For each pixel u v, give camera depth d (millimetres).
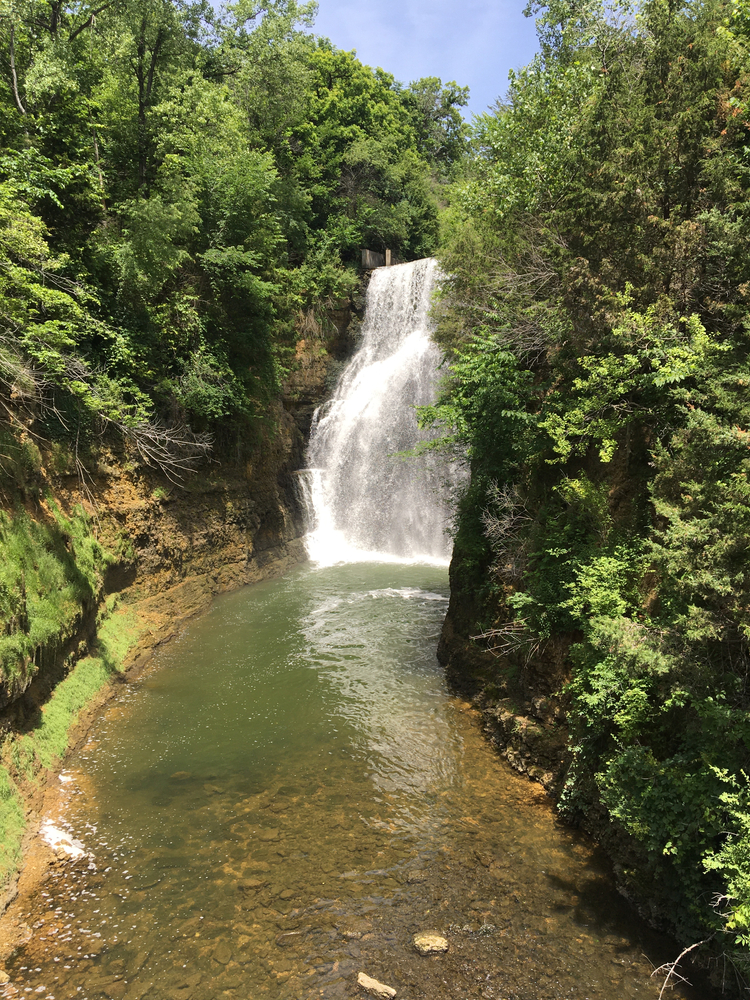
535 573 9578
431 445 14320
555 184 12047
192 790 8977
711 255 7312
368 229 36719
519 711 9664
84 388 13477
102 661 12383
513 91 14688
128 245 16125
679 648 5941
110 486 15383
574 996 5469
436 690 12250
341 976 5734
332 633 15664
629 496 8695
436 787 8891
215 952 6062
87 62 17422
